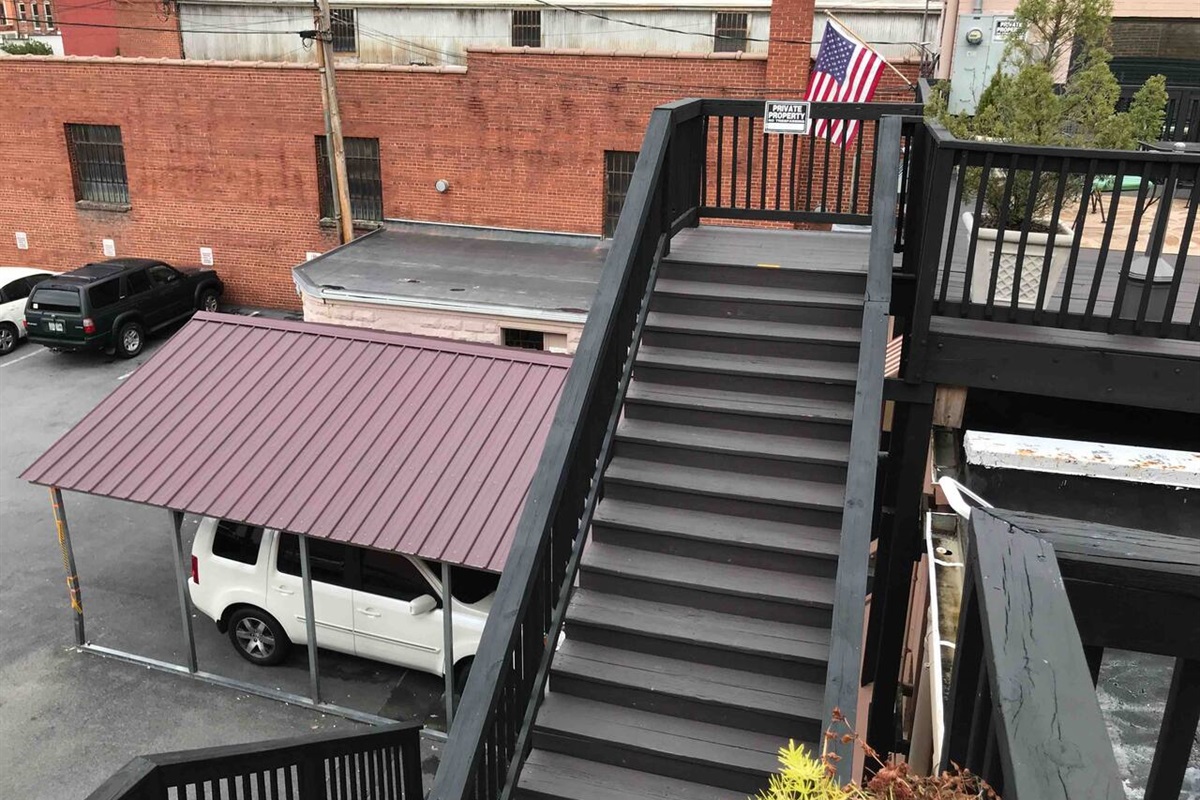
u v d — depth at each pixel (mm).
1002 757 1237
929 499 5184
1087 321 4461
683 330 5109
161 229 21078
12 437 14805
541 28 24312
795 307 5121
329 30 17547
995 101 5109
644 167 4953
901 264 5926
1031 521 1798
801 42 16125
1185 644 1681
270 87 19172
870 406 4016
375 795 5828
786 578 4230
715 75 16922
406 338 10141
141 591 10898
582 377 4023
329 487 8453
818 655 3932
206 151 20094
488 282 15719
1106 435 5250
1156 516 3947
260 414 9359
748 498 4398
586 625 4180
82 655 9664
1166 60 12781
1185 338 4340
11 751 8250
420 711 8828
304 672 9445
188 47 27438
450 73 18094
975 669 1713
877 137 6004
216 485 8672
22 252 22250
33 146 21203
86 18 29016
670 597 4262
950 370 4699
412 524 8008
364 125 18922
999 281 5098
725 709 3898
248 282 20953
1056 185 4820
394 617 8680
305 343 10250
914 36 23484
